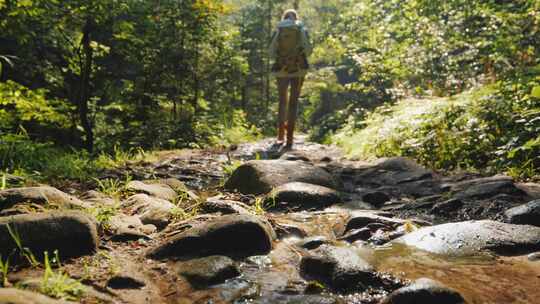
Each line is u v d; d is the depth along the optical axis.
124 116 14.63
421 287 1.85
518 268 2.27
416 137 6.71
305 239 2.75
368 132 8.36
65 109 10.52
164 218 3.11
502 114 5.74
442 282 2.10
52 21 10.88
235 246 2.52
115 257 2.41
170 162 6.76
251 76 38.47
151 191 3.95
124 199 3.75
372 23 13.81
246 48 37.19
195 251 2.45
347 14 15.59
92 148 11.66
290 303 1.90
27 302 1.55
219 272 2.16
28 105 8.26
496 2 10.42
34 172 4.96
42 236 2.32
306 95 40.53
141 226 2.96
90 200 3.58
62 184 4.72
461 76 9.28
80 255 2.39
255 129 17.25
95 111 14.68
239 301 1.92
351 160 6.98
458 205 3.58
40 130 11.45
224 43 16.19
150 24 12.94
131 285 2.04
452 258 2.43
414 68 10.48
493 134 5.67
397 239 2.78
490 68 8.52
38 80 13.27
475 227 2.74
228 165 6.31
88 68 11.73
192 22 14.35
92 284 2.04
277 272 2.26
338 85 32.59
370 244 2.73
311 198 3.84
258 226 2.59
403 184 4.85
